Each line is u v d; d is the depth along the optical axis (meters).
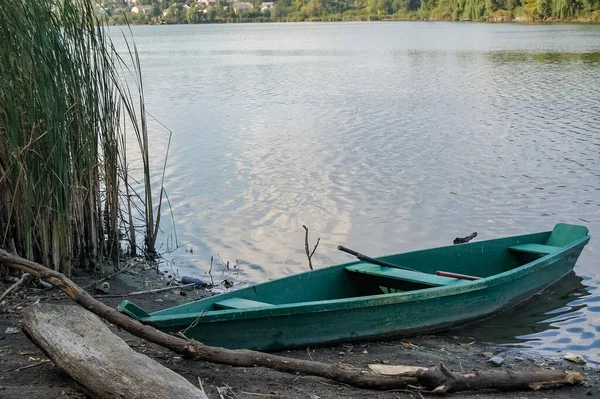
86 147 8.80
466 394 6.00
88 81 8.72
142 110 9.98
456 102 24.88
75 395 5.14
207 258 10.40
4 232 8.23
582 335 7.76
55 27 8.27
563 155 16.23
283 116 22.64
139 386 4.80
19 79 7.88
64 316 5.61
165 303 8.48
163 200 13.28
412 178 14.51
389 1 161.88
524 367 6.87
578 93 26.36
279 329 6.75
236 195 13.53
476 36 73.19
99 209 9.37
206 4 178.38
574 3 94.50
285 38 85.94
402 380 5.86
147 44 75.75
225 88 31.28
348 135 19.05
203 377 5.90
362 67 40.97
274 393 5.67
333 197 13.31
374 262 8.47
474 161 15.84
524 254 9.88
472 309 8.00
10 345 6.35
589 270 9.73
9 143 7.86
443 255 9.21
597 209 12.43
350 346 7.19
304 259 10.36
